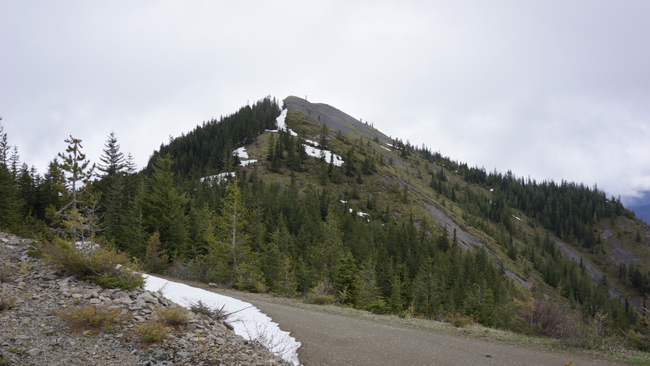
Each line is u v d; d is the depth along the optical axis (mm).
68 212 10531
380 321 10938
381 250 63656
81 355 4953
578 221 188375
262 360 5973
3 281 7516
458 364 6672
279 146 127250
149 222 33469
